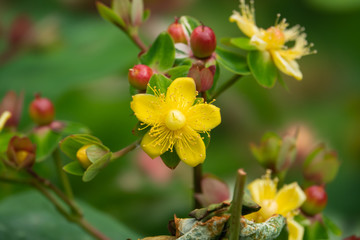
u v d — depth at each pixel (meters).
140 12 0.41
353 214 0.53
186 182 0.52
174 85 0.37
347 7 0.57
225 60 0.40
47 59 0.53
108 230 0.45
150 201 0.51
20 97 0.42
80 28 0.56
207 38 0.38
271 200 0.38
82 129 0.42
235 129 0.57
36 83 0.52
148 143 0.37
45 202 0.46
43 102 0.42
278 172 0.40
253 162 0.55
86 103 0.54
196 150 0.37
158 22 0.57
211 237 0.35
